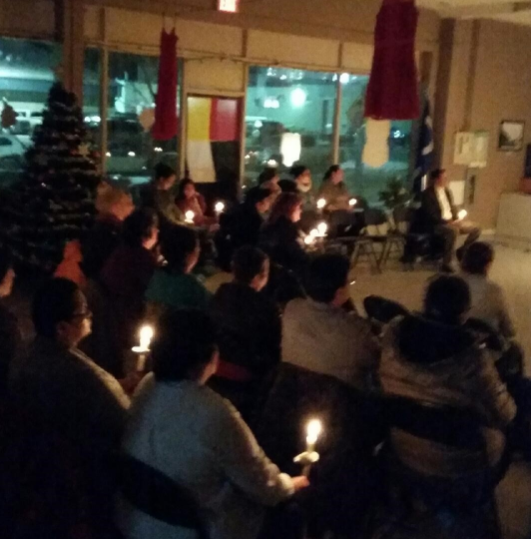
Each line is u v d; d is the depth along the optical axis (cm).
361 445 273
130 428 210
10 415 211
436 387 270
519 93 1164
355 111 1034
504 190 1171
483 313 381
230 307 304
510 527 334
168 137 781
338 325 269
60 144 690
